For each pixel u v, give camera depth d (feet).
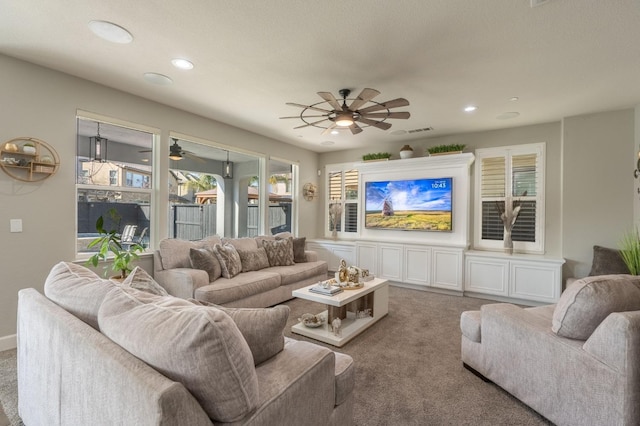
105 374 3.40
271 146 18.51
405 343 9.86
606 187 13.19
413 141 18.74
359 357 8.91
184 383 3.17
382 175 19.35
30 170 9.33
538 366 6.15
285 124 15.61
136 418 2.96
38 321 4.99
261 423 3.57
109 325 3.89
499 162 16.24
